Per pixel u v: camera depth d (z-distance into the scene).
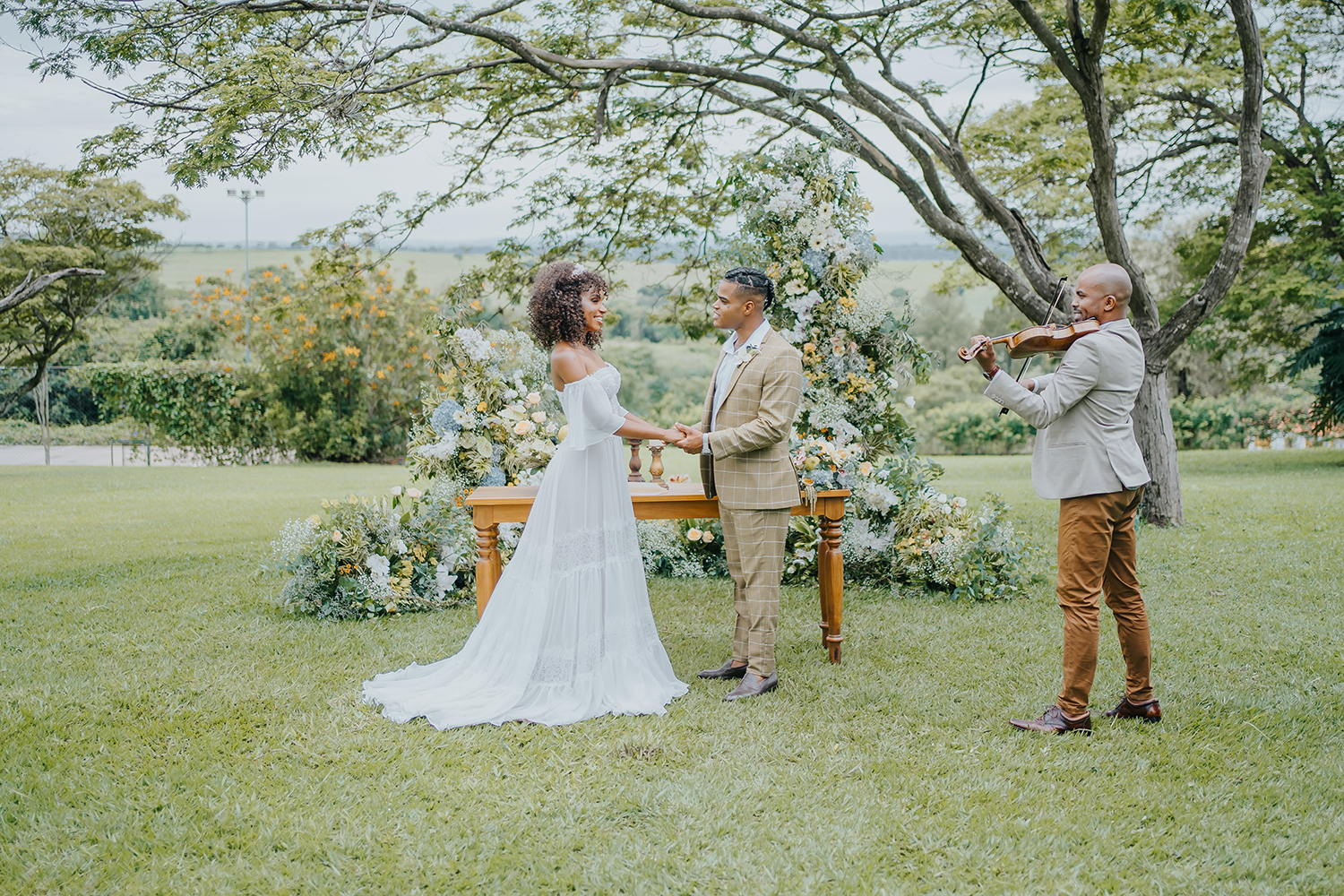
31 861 2.21
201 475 13.69
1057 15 7.41
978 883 2.12
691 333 9.19
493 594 3.44
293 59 5.41
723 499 3.48
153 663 3.83
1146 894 2.07
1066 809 2.47
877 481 5.31
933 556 5.16
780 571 3.49
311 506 9.30
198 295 19.95
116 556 6.33
